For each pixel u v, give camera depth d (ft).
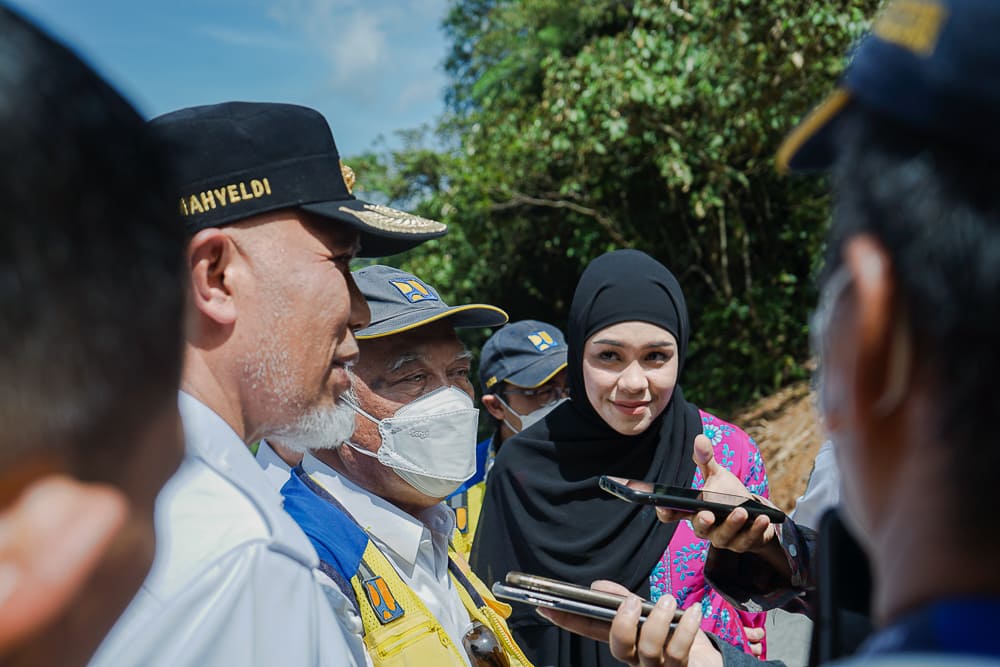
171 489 3.74
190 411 4.06
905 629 1.73
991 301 1.65
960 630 1.66
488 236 37.42
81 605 1.84
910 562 1.79
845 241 1.91
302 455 7.01
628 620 4.76
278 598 3.68
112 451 1.84
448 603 6.36
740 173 29.19
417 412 6.53
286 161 4.55
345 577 5.49
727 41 27.14
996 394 1.68
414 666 5.38
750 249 32.86
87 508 1.77
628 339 8.35
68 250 1.71
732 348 30.99
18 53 1.72
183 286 2.03
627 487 5.49
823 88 26.07
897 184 1.77
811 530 5.69
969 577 1.72
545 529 8.61
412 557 6.09
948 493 1.74
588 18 40.19
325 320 4.57
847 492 2.04
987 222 1.67
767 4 26.17
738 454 8.66
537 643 8.22
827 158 2.23
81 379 1.74
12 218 1.65
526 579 5.06
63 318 1.70
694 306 33.71
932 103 1.69
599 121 30.40
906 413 1.82
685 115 30.07
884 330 1.80
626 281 8.52
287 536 3.85
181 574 3.46
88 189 1.75
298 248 4.52
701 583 8.08
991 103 1.63
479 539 9.13
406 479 6.54
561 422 9.06
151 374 1.90
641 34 28.53
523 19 44.37
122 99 1.94
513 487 8.93
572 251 34.83
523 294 40.06
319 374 4.59
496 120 38.91
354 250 4.99
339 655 3.95
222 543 3.62
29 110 1.69
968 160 1.70
